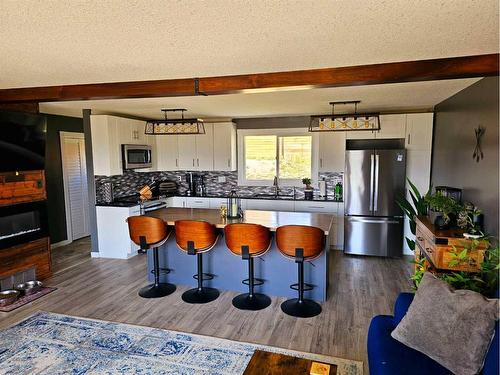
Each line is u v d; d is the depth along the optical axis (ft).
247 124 21.50
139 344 9.66
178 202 21.86
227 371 8.45
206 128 21.30
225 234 11.81
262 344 9.62
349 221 18.15
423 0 5.19
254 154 21.71
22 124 13.24
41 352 9.30
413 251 17.04
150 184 22.56
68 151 20.98
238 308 11.88
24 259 13.84
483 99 10.37
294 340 9.82
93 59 8.09
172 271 14.17
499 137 9.11
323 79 9.06
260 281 13.08
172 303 12.36
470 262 9.00
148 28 6.19
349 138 18.71
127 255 17.76
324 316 11.27
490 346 5.86
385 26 6.19
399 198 17.47
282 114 19.58
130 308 11.98
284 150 21.17
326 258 12.35
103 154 17.47
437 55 8.00
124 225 17.58
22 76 9.75
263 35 6.60
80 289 13.70
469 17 5.81
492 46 7.36
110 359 8.98
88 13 5.52
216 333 10.25
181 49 7.41
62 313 11.62
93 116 17.33
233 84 9.76
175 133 17.38
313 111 18.24
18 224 13.66
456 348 6.09
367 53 7.77
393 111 18.44
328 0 5.15
